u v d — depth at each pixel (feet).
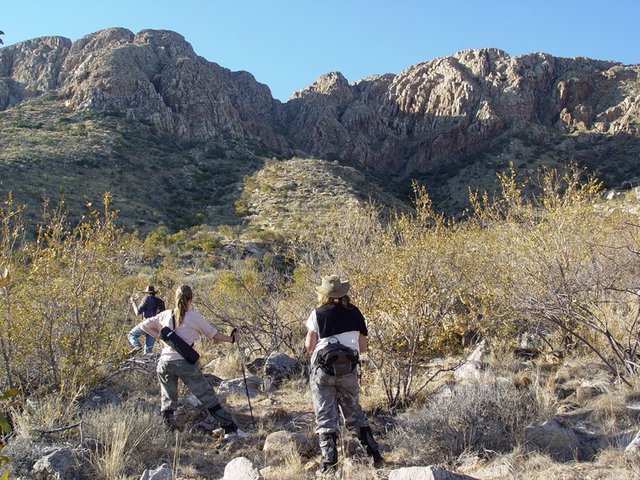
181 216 164.04
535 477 13.87
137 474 16.78
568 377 21.45
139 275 54.70
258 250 107.24
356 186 179.11
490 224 31.04
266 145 281.13
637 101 270.87
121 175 180.04
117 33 338.34
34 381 22.53
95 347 23.45
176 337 19.34
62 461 16.31
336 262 30.68
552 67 318.24
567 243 25.75
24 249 23.90
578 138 263.29
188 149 237.86
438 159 294.05
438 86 332.60
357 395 16.66
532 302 23.26
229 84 356.18
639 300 22.21
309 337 16.93
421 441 16.96
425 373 24.07
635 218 29.89
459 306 25.77
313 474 16.08
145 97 258.16
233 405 22.93
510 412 17.02
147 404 22.13
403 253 23.99
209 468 17.37
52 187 148.25
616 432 16.26
